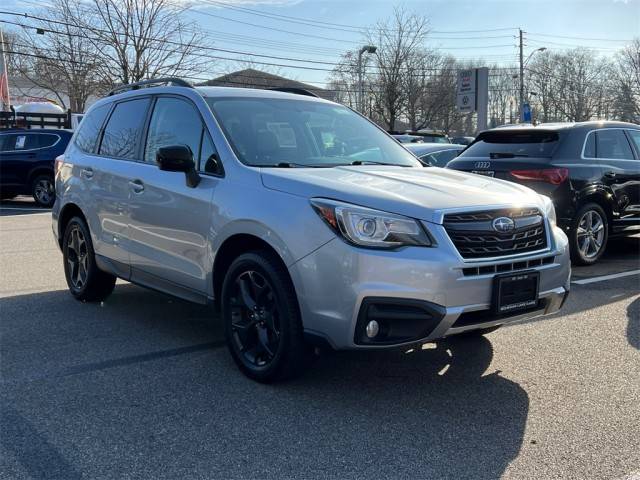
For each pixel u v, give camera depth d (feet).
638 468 9.80
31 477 9.48
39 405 12.04
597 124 25.68
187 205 14.44
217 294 14.17
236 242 13.43
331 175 13.00
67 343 15.84
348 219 11.22
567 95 235.20
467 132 207.51
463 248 11.40
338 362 14.48
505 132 25.79
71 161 19.98
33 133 50.60
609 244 31.65
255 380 13.20
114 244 17.48
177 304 19.93
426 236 11.20
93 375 13.61
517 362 14.49
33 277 23.58
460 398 12.47
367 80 146.20
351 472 9.68
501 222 11.88
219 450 10.35
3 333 16.63
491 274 11.53
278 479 9.49
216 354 15.05
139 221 16.19
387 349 11.28
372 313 11.03
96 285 19.35
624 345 15.61
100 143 18.92
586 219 24.82
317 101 17.49
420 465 9.89
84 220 19.25
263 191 12.75
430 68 157.07
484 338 16.20
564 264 12.93
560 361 14.53
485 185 13.38
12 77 148.66
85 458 10.06
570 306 19.19
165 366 14.20
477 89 61.57
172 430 11.03
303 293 11.72
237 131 14.58
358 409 11.94
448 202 11.68
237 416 11.60
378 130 17.79
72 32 103.50
